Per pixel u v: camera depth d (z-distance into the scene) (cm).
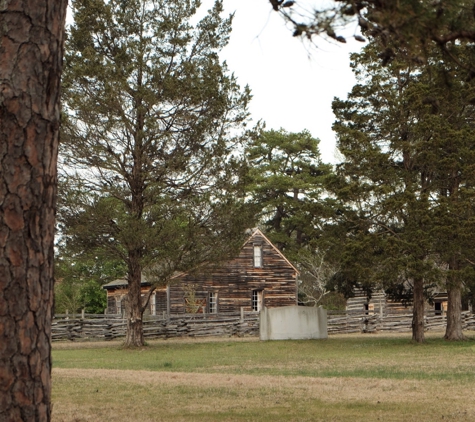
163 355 2827
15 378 566
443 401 1255
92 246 3058
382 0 644
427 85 2909
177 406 1220
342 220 3142
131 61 2944
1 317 568
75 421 1061
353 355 2664
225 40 3103
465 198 2842
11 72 598
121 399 1316
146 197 3025
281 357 2633
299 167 6694
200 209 2983
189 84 2905
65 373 1862
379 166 2998
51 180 608
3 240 577
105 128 2867
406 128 3105
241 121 3078
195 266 3072
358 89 3128
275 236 6475
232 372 2011
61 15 628
